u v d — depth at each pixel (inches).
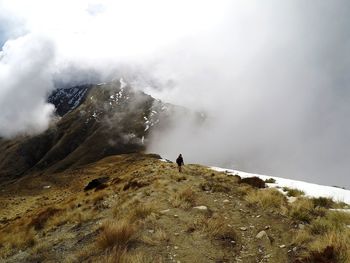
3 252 626.2
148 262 405.1
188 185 898.1
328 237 426.3
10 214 2106.3
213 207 652.7
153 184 935.7
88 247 488.1
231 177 1037.8
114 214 671.1
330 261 377.7
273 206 627.8
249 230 517.3
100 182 1811.0
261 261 411.5
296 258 405.1
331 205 637.3
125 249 421.4
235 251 444.1
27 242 642.8
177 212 615.2
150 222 554.9
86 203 950.4
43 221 845.8
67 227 699.4
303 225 513.3
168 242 468.4
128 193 909.8
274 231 504.4
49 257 503.5
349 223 502.9
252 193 716.0
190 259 416.2
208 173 1187.3
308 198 668.7
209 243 464.8
